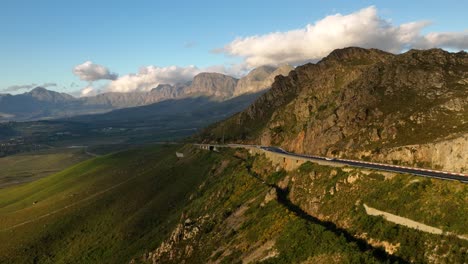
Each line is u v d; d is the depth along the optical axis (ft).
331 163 240.53
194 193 405.39
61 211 486.79
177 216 367.66
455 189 153.79
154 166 618.85
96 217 447.01
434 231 142.82
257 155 401.90
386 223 161.99
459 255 128.06
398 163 229.25
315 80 510.17
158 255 281.13
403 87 309.22
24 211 525.75
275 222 207.31
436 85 293.23
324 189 219.20
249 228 225.56
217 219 275.59
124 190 503.20
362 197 186.91
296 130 415.23
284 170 301.63
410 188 169.27
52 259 385.09
